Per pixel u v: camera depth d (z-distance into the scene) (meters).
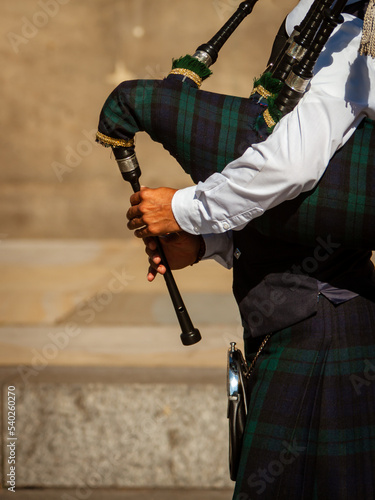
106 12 27.73
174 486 9.77
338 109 4.50
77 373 10.52
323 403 4.93
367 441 4.95
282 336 5.11
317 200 4.64
